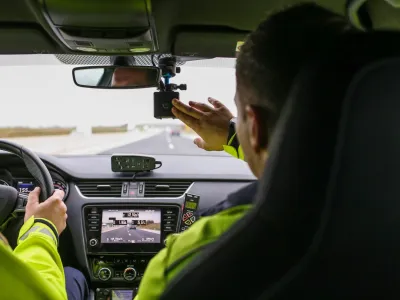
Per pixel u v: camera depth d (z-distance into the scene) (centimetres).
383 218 75
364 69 76
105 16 204
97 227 313
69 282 282
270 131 89
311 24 85
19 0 214
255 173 99
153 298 99
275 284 82
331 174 75
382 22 224
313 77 78
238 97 97
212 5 218
